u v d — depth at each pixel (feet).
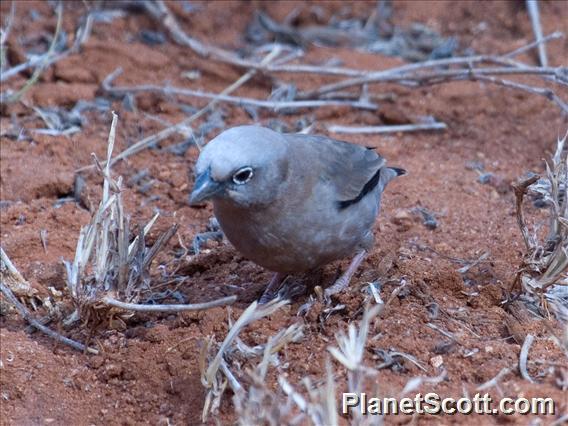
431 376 33.09
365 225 37.83
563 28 63.21
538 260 37.06
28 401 34.68
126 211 46.37
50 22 62.03
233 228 35.60
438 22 65.31
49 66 57.36
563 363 33.35
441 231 44.29
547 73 52.31
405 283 36.91
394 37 63.77
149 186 48.34
